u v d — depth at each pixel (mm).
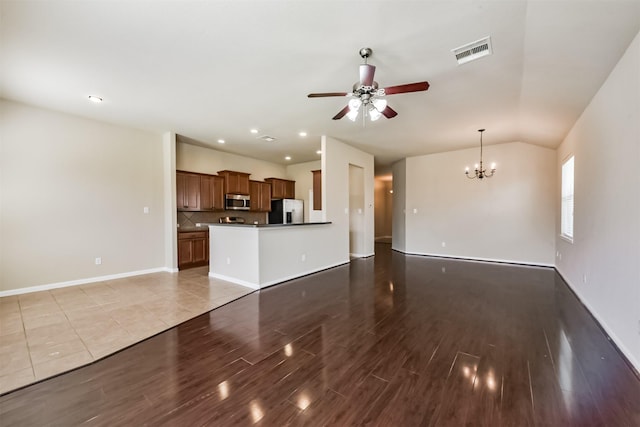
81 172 4273
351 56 2541
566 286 4133
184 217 5922
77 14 1990
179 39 2299
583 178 3379
